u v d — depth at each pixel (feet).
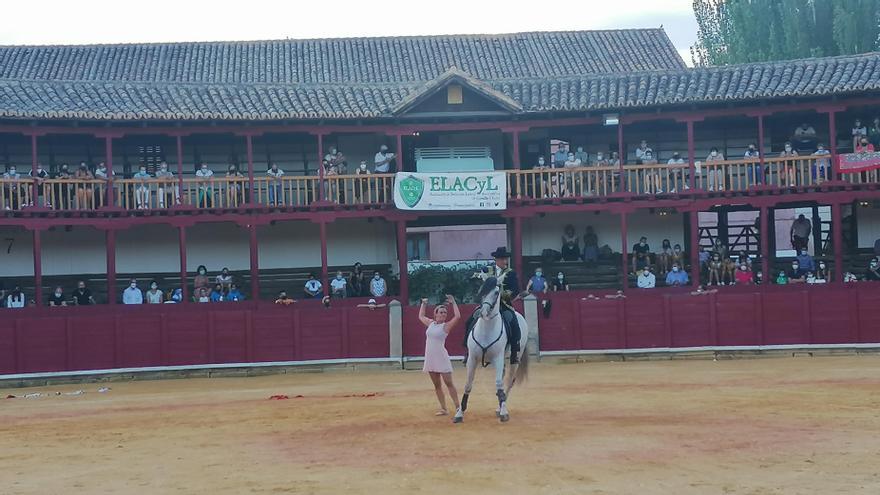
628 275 132.87
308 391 85.15
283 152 138.62
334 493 39.73
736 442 48.26
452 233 147.95
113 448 53.01
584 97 127.75
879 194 123.85
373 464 45.16
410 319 111.96
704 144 139.13
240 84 131.34
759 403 63.57
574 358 111.96
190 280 134.92
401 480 41.52
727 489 38.63
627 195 126.93
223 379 106.63
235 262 136.77
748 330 111.96
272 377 107.14
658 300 112.78
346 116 125.39
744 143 138.82
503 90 131.54
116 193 126.72
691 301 112.57
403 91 132.05
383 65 174.60
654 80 130.82
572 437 50.49
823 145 136.56
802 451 45.75
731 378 84.28
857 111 132.98
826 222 139.23
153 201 125.49
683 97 125.39
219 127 125.29
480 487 39.83
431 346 58.70
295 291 136.67
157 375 109.29
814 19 184.44
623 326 112.37
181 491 41.19
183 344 110.32
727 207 138.21
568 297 116.88
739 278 123.95
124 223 122.93
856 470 41.65
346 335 111.55
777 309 111.86
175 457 49.21
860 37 176.96
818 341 111.45
